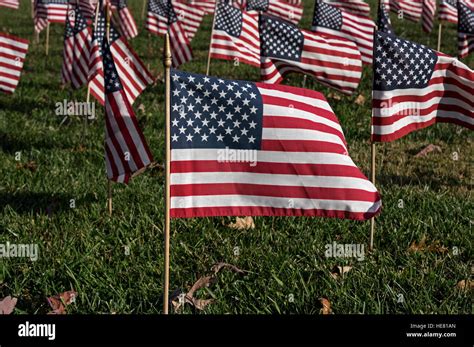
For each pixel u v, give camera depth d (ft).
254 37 14.29
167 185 6.56
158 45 23.36
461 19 15.17
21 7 38.99
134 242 8.30
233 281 7.64
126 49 10.17
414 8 21.22
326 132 6.95
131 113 7.97
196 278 7.66
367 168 10.77
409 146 11.80
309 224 8.80
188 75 6.71
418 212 9.04
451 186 10.08
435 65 8.15
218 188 6.82
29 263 7.91
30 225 8.72
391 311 7.14
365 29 13.10
